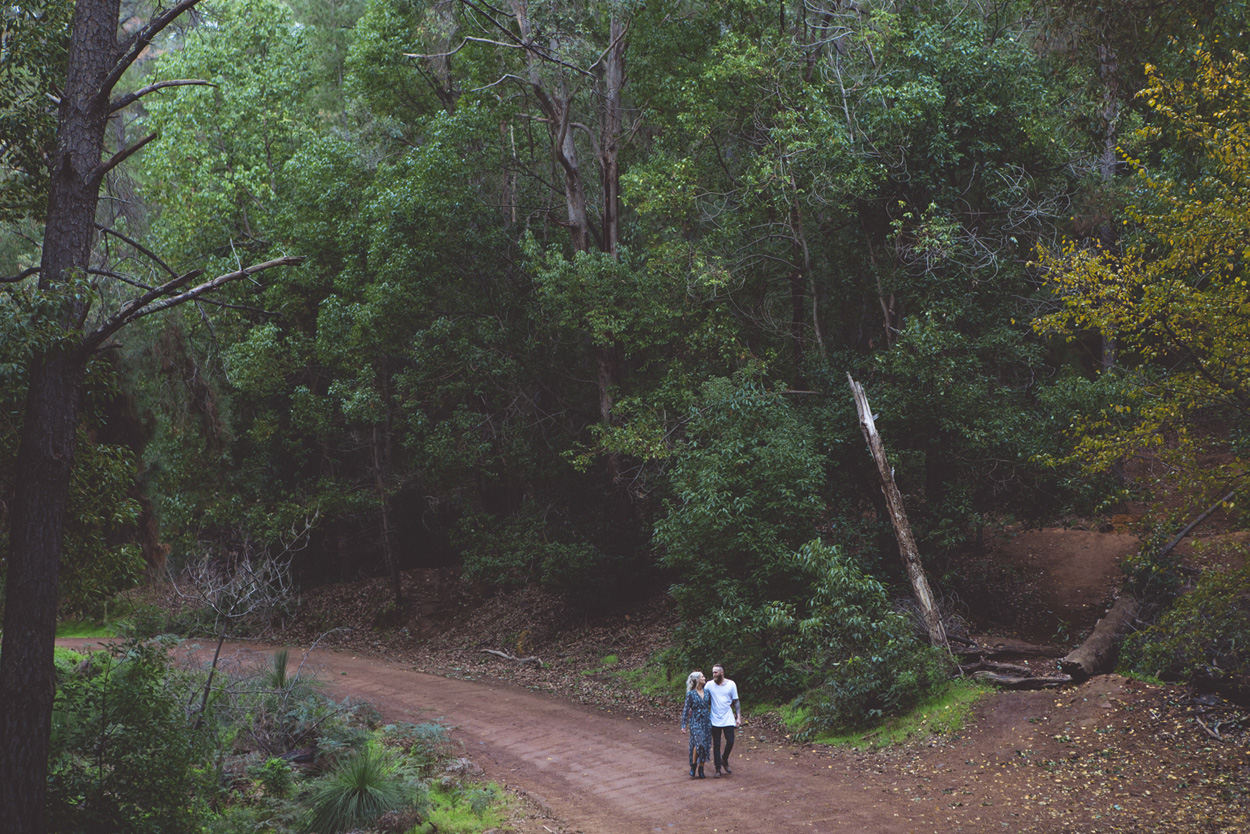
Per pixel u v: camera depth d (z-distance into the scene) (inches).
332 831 438.3
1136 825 383.2
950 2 898.1
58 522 351.9
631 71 971.3
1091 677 561.6
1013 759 481.4
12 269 786.2
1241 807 384.2
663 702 732.7
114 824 348.8
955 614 730.8
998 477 779.4
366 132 1128.8
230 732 552.7
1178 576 662.5
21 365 333.1
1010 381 866.1
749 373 808.3
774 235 886.4
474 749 608.7
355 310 947.3
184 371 1064.2
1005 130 820.6
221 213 1016.9
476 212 996.6
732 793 473.1
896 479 817.5
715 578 701.9
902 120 770.8
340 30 1250.0
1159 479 508.4
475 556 1039.0
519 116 1075.9
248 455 1242.6
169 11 393.7
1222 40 558.3
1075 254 470.0
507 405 1066.7
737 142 928.3
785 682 663.1
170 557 1095.0
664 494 962.7
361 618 1232.2
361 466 1305.4
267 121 1069.1
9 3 414.9
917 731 542.3
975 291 832.9
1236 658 498.0
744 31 886.4
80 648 905.5
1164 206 596.1
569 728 660.7
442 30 1028.5
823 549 625.3
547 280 904.3
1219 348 419.2
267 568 620.7
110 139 1063.0
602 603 1020.5
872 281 890.7
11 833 321.1
